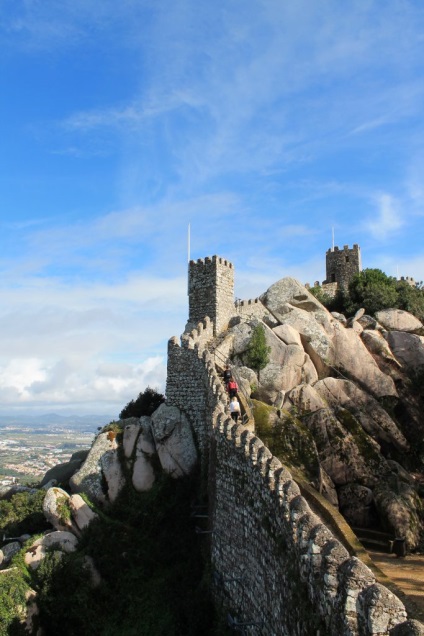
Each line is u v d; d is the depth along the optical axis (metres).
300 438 30.64
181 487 31.17
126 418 40.00
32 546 27.98
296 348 39.03
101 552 27.61
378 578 18.73
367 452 31.31
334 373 39.44
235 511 21.34
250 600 18.59
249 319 41.56
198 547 27.62
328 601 11.12
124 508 30.88
